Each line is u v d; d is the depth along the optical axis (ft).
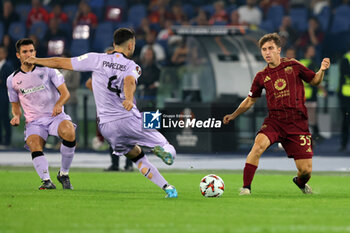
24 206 92.94
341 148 218.59
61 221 78.59
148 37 259.80
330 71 252.42
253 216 83.15
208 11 280.51
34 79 117.29
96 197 105.60
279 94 106.63
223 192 112.98
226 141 207.62
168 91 227.40
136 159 104.22
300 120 107.45
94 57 101.04
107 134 102.06
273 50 106.22
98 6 308.60
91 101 228.02
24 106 119.24
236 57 225.15
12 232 70.90
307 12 291.79
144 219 80.28
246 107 111.34
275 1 294.66
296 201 100.58
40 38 301.63
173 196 104.32
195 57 229.25
